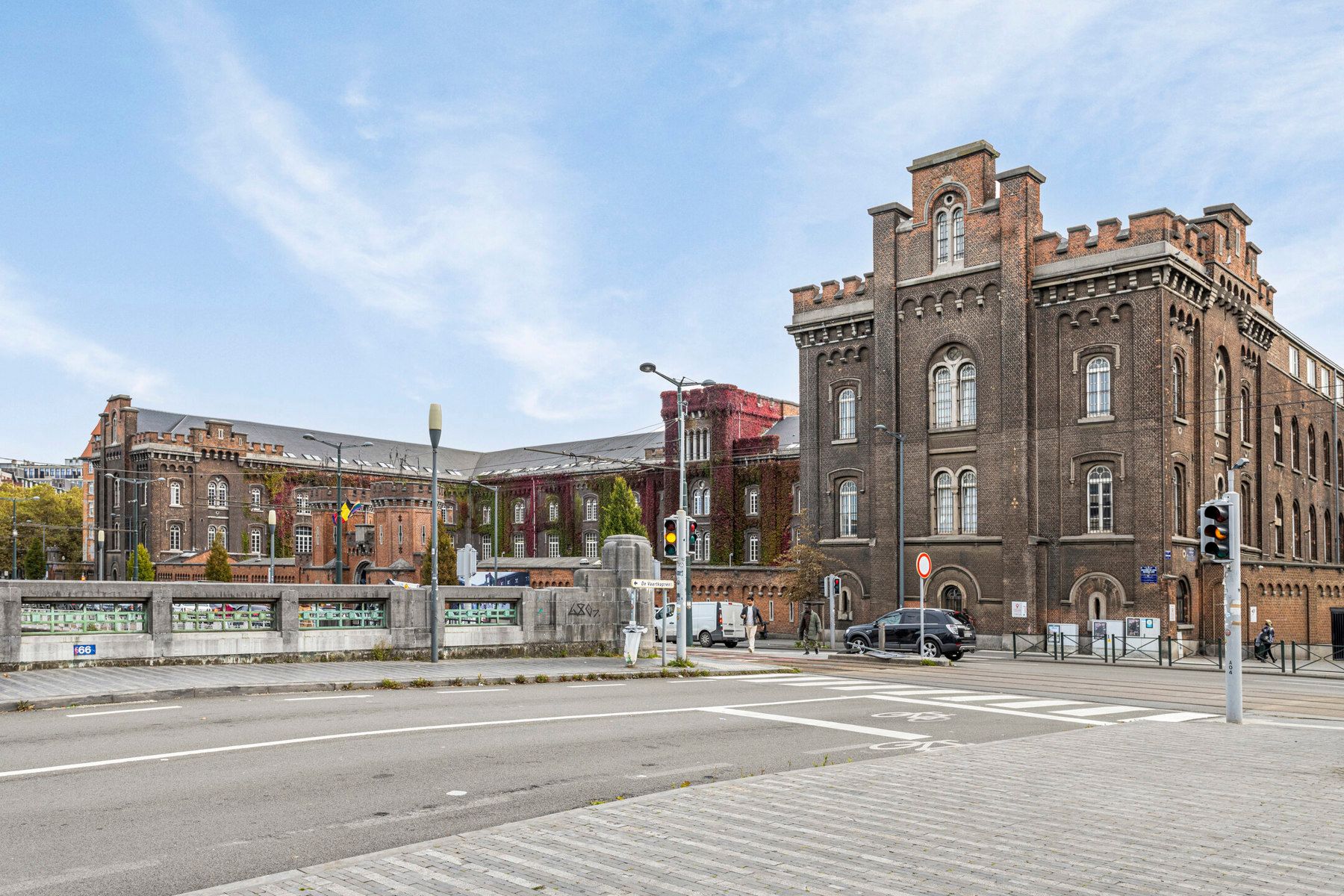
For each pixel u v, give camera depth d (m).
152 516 88.62
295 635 21.66
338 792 9.52
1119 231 40.09
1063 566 40.69
